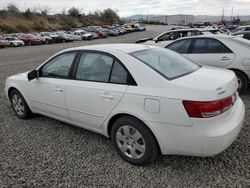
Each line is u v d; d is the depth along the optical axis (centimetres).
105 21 9362
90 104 369
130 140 337
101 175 323
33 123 495
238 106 342
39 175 327
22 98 497
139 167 336
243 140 393
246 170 321
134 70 331
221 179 306
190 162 342
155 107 303
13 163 356
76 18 8138
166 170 328
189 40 684
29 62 1574
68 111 408
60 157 368
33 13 6850
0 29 5272
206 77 331
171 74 330
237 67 603
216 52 634
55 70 430
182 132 293
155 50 393
